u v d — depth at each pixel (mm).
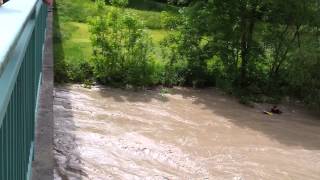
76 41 15320
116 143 8766
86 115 10195
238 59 14766
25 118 3049
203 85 13867
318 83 13305
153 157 8391
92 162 7777
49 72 8070
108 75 12742
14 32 1505
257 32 14305
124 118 10375
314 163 9148
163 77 13516
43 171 3877
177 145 9203
